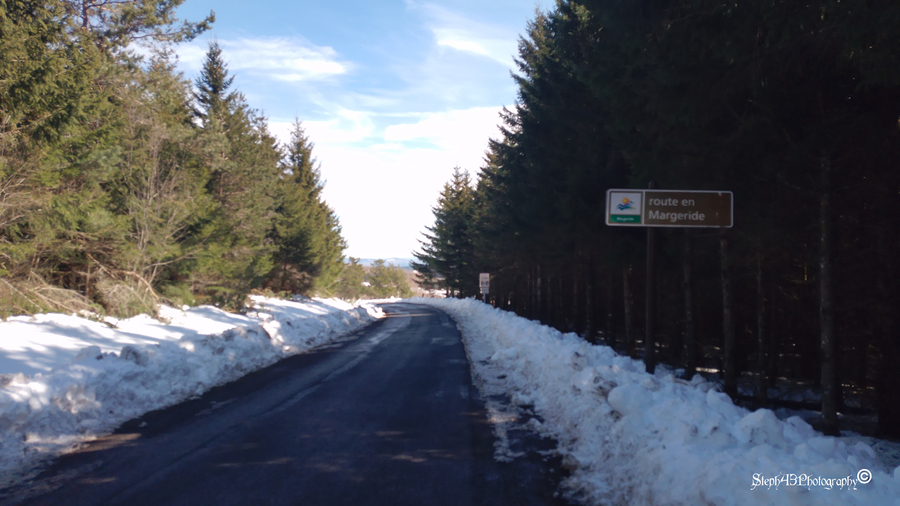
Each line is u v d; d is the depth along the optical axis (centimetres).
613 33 806
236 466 498
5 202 1081
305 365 1188
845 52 518
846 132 660
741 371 1423
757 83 666
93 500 416
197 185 1922
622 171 1437
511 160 2394
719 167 784
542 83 1834
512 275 3388
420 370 1094
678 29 638
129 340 1148
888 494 307
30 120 1095
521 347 1121
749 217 820
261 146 2778
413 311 4456
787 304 1150
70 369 707
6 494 429
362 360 1262
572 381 698
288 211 3434
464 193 5962
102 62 1486
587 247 1612
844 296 780
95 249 1392
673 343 1608
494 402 781
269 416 701
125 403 728
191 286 2042
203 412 728
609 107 1120
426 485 447
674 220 814
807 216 779
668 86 742
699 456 379
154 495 426
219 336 1123
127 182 1595
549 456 524
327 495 425
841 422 819
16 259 1155
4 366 775
